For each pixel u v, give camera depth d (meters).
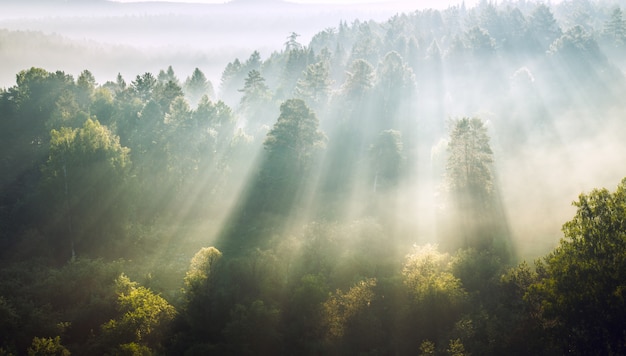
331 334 34.91
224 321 36.66
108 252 52.09
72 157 53.69
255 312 35.47
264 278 39.88
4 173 64.31
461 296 35.34
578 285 27.47
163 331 35.81
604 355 26.34
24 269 44.41
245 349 33.84
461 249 43.56
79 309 37.12
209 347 33.75
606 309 26.59
